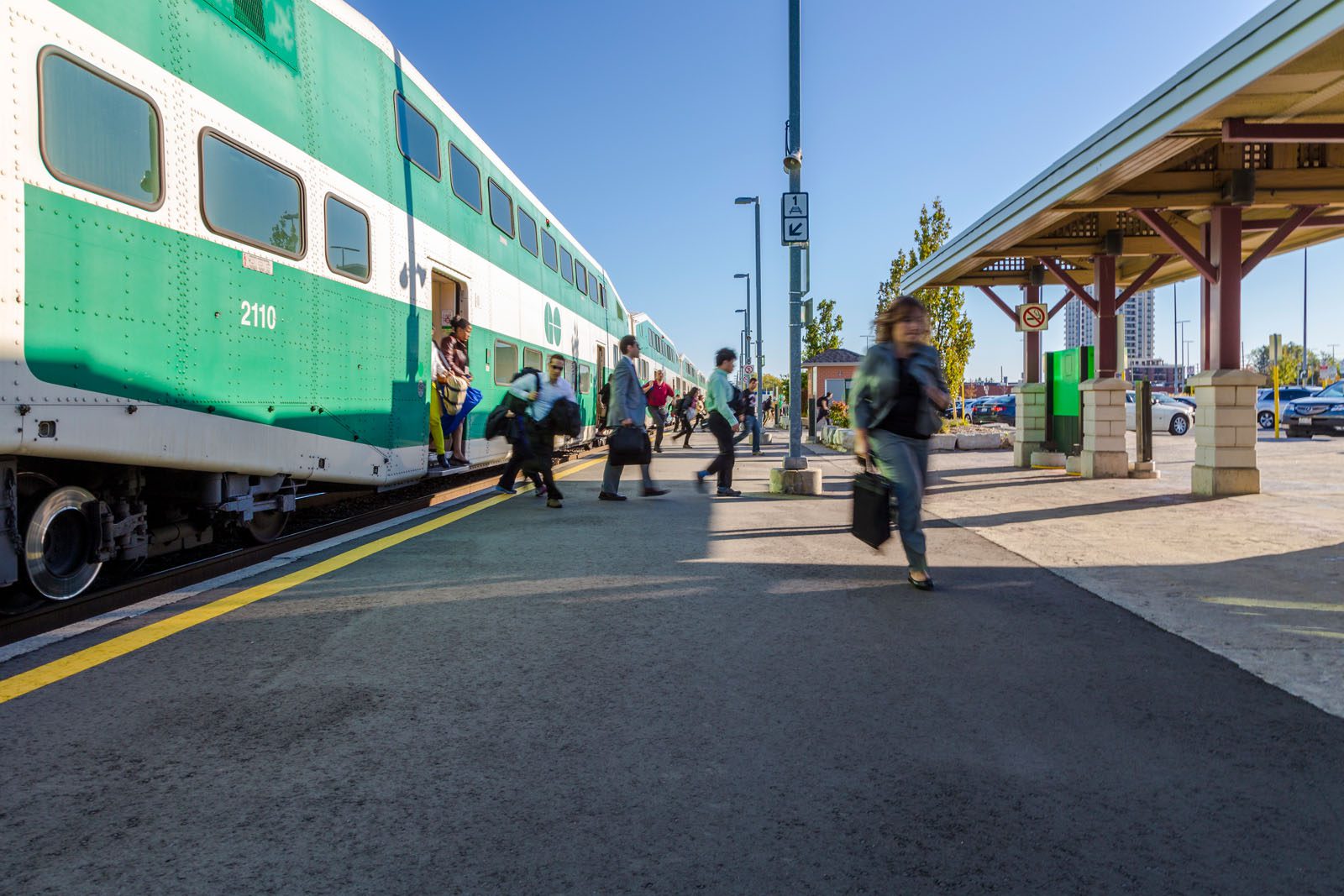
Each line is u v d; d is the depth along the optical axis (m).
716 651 4.01
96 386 4.45
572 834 2.35
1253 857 2.24
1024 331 15.18
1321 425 22.22
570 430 9.59
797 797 2.57
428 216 9.45
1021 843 2.31
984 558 6.27
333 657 3.91
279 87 6.37
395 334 8.38
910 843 2.31
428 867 2.19
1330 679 3.57
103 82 4.56
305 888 2.09
